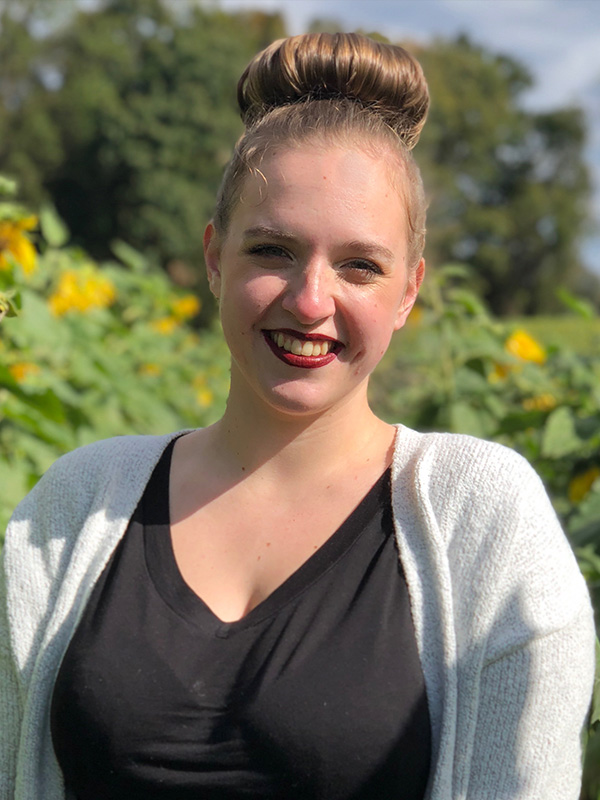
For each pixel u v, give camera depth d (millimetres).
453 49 52719
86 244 33406
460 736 1280
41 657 1408
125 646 1330
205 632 1329
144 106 31812
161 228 31547
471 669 1292
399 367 5109
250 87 1487
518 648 1291
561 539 1355
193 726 1284
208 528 1419
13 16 35344
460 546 1328
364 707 1250
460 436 1417
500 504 1328
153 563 1401
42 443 2926
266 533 1389
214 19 37469
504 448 1389
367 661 1271
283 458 1414
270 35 43625
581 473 2732
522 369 3416
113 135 31703
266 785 1260
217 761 1270
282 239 1338
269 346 1374
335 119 1375
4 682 1481
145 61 33094
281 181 1345
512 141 54281
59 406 2480
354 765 1245
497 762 1285
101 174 32500
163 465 1506
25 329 3104
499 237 50906
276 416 1403
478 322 3447
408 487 1379
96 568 1415
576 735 1318
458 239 49062
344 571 1337
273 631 1308
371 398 5086
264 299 1350
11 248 2863
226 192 1423
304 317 1325
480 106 49875
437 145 48156
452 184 46844
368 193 1345
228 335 1402
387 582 1322
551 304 52969
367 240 1333
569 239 52531
